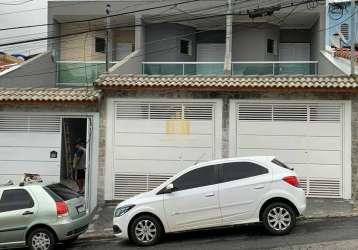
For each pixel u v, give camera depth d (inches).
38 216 457.1
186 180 459.8
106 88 641.0
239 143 636.1
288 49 1179.3
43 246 454.9
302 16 1077.8
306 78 625.0
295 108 631.2
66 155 695.7
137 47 1086.4
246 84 620.7
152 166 646.5
